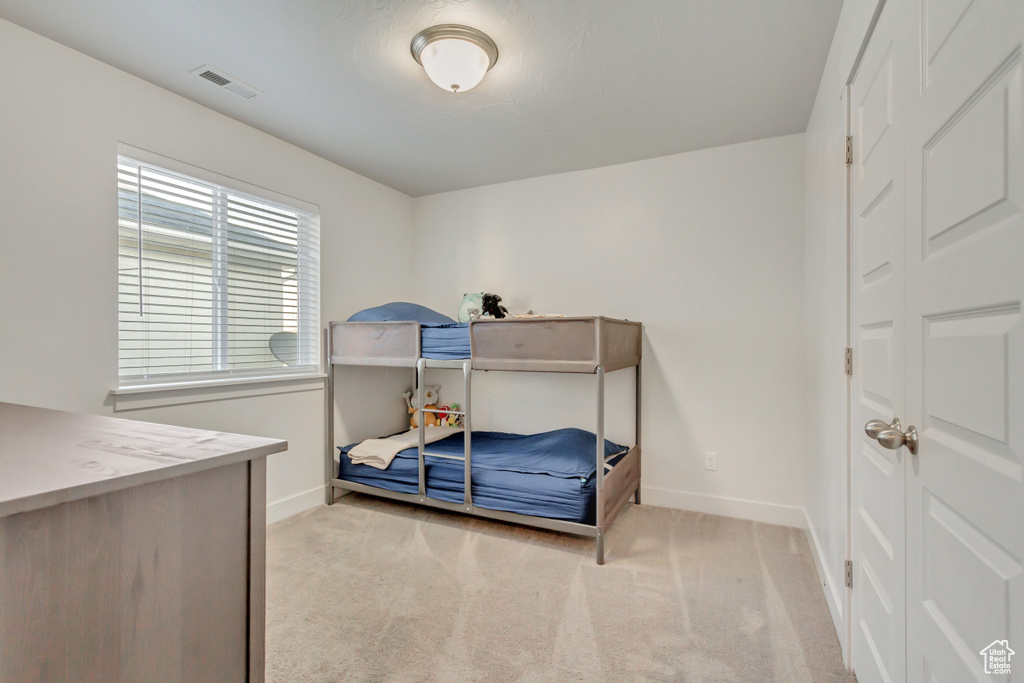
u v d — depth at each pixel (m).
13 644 0.60
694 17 1.80
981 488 0.76
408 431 3.62
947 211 0.88
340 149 3.06
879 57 1.30
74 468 0.71
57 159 2.00
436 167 3.36
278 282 2.98
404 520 2.92
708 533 2.73
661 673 1.59
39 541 0.62
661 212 3.17
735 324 2.98
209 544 0.81
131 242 2.28
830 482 1.98
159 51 2.04
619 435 3.29
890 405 1.23
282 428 2.94
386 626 1.85
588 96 2.39
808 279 2.62
